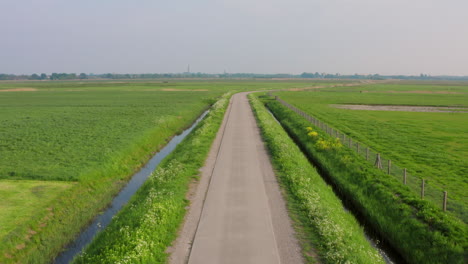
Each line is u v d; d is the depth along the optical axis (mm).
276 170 22547
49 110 61188
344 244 12766
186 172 21688
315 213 15156
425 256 13133
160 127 42094
